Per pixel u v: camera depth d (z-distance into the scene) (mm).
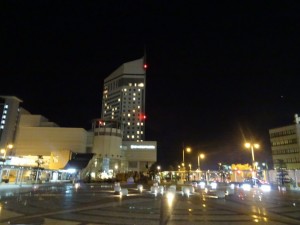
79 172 93000
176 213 17703
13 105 120250
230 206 22031
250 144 68250
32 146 111125
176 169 133625
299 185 58281
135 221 14477
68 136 111500
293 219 15758
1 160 57656
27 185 55562
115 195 32812
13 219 14570
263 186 52750
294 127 108125
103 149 116688
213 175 112312
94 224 13422
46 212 17453
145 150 143500
